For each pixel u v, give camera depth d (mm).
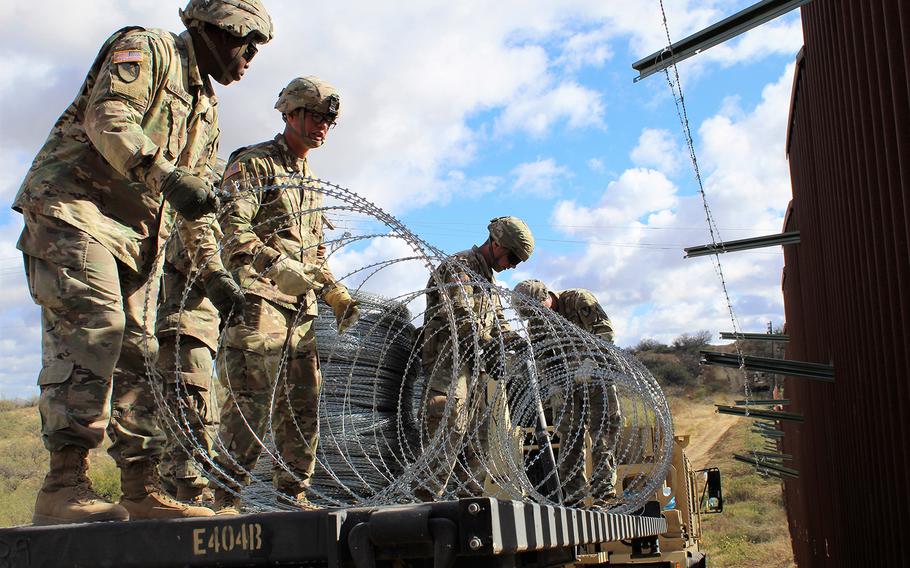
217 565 2123
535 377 5125
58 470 2984
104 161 3322
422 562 2010
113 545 2197
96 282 3125
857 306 6875
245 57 3869
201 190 3055
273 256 4383
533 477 7328
